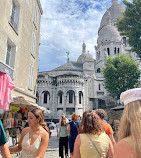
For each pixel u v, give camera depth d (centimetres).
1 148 275
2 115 968
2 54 1056
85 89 5559
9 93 681
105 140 297
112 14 9006
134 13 2411
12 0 1288
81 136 299
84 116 320
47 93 5362
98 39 8338
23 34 1467
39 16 2134
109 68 3756
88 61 6331
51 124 3391
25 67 1539
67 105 5166
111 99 4962
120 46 7238
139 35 2395
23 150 330
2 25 1050
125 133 170
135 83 3647
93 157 276
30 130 350
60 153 795
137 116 160
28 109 1443
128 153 147
